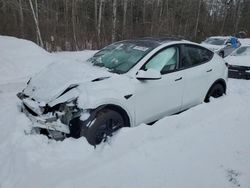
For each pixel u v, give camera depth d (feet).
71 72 14.97
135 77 14.99
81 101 13.08
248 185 10.71
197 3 115.44
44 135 13.73
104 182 10.57
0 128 14.97
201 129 15.17
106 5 91.50
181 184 10.63
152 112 15.81
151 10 97.91
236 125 15.87
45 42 61.67
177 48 17.40
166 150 12.87
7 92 24.25
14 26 59.41
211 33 120.47
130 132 13.89
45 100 13.58
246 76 33.19
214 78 19.74
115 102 13.80
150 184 10.57
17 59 34.73
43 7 66.85
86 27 70.49
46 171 11.19
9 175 11.14
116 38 73.41
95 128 13.21
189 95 17.87
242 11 146.10
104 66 16.20
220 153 12.87
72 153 12.39
